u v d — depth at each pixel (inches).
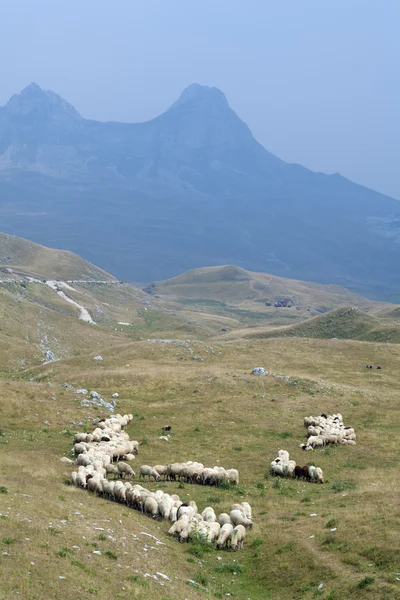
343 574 858.8
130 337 7470.5
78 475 1318.9
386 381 3467.0
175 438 2016.5
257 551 1013.8
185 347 3895.2
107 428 1959.9
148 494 1221.1
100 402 2455.7
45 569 733.3
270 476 1598.2
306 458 1845.5
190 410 2461.9
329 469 1711.4
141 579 790.5
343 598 788.0
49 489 1188.5
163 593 765.9
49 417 2119.8
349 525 1042.1
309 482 1560.0
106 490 1256.2
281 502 1333.7
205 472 1481.3
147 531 1045.8
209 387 2869.1
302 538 1029.2
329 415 2469.2
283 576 903.7
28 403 2214.6
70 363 3459.6
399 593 760.3
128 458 1674.5
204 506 1264.8
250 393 2822.3
